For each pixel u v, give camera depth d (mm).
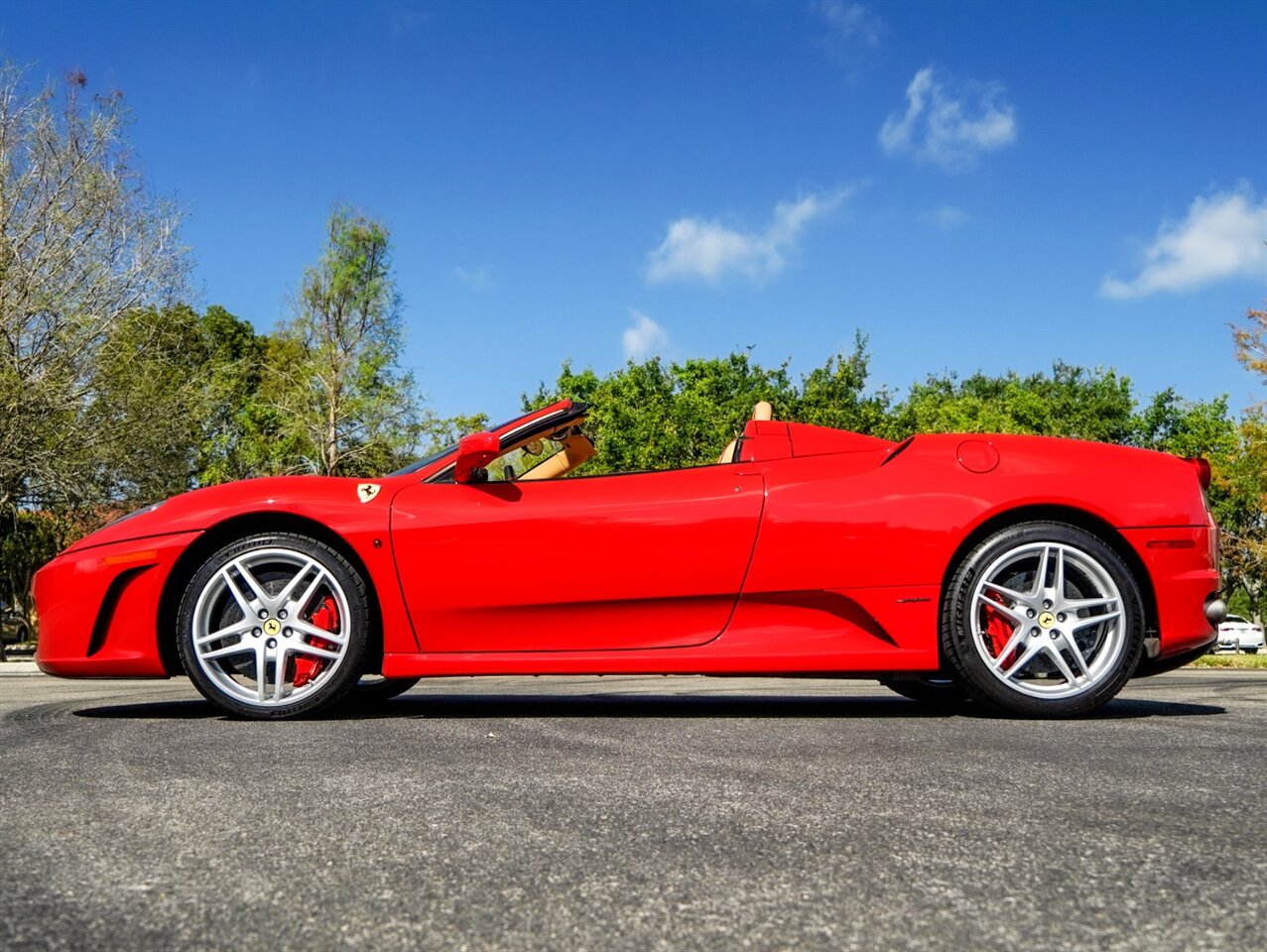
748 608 3354
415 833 1568
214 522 3398
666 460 28562
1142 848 1468
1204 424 34156
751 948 1070
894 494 3336
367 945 1080
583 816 1687
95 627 3449
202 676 3307
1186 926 1135
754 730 2828
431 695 4465
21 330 17297
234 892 1259
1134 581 3264
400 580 3336
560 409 3783
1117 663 3221
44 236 17391
